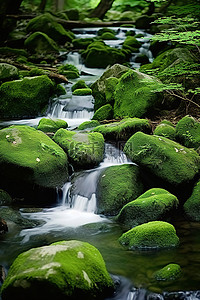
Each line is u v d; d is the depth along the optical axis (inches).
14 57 539.8
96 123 309.0
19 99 366.6
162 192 210.2
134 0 869.2
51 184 233.5
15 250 176.2
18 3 660.7
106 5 788.0
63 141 264.1
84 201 225.9
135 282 148.2
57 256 138.7
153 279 149.5
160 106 316.5
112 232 192.7
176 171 218.5
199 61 350.0
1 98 369.4
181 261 161.9
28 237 189.0
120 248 175.2
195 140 251.9
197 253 168.1
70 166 252.8
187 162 223.9
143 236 175.3
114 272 155.2
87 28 690.2
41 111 371.9
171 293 139.9
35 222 206.7
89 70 520.7
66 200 234.2
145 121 275.1
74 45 603.5
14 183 233.8
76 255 142.3
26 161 230.1
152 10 741.3
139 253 169.8
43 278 129.0
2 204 227.6
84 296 134.0
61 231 195.5
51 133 294.2
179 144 243.3
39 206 229.9
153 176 224.5
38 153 238.5
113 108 324.5
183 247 173.8
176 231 190.2
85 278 136.1
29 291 130.0
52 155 240.8
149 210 196.5
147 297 140.1
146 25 674.2
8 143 240.4
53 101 378.9
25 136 248.5
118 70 348.2
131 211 200.2
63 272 132.0
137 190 222.8
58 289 128.7
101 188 225.8
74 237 188.2
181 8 394.0
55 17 705.6
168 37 278.2
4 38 624.1
